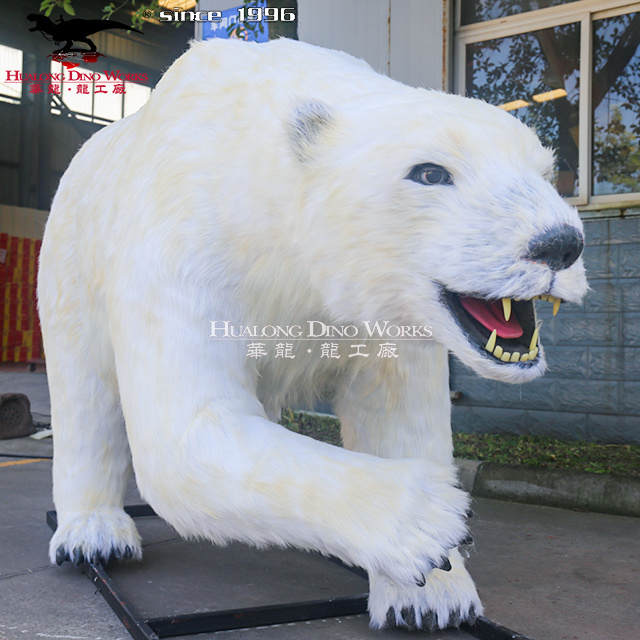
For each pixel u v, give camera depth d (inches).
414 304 79.2
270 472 74.1
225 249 87.8
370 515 70.7
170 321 85.7
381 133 79.4
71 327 122.3
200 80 96.0
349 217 79.5
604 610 111.3
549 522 167.6
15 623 103.4
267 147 87.1
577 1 256.1
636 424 233.1
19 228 724.0
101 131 136.5
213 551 141.3
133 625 94.6
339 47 289.4
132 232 91.6
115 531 123.1
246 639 97.4
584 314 240.7
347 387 106.7
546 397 247.1
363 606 106.7
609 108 255.3
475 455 217.5
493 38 271.4
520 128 81.1
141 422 84.4
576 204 253.9
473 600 97.7
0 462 239.3
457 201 75.2
